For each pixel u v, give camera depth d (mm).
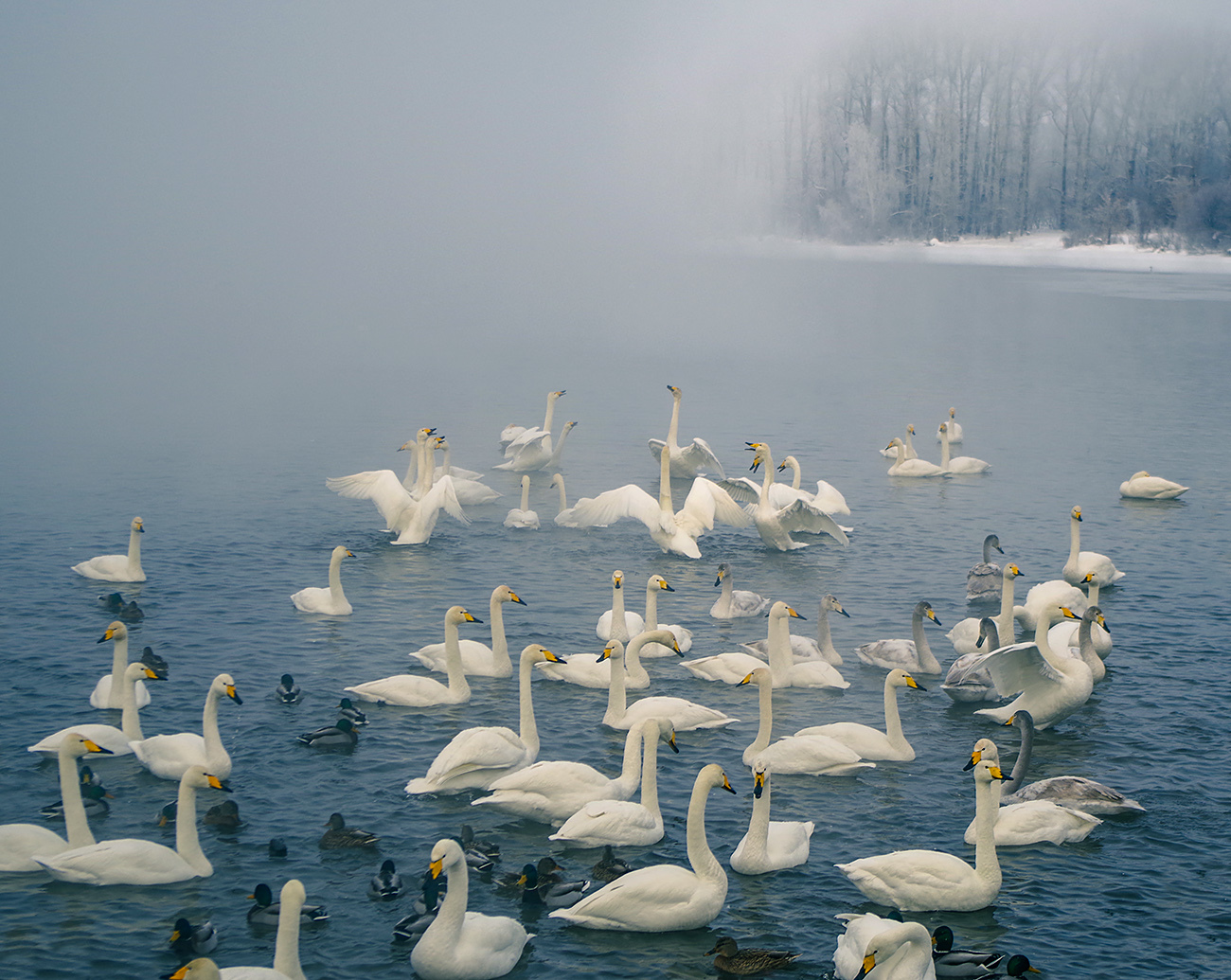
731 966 14375
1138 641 26906
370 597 30016
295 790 19016
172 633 26469
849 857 17266
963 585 31906
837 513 39375
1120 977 14453
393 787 19219
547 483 46406
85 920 15125
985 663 22078
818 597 30938
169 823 17656
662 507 36188
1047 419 62312
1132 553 35062
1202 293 148875
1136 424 60250
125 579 30062
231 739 20938
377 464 48531
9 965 14180
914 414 64062
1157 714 22703
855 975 13656
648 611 26781
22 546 33688
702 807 15594
